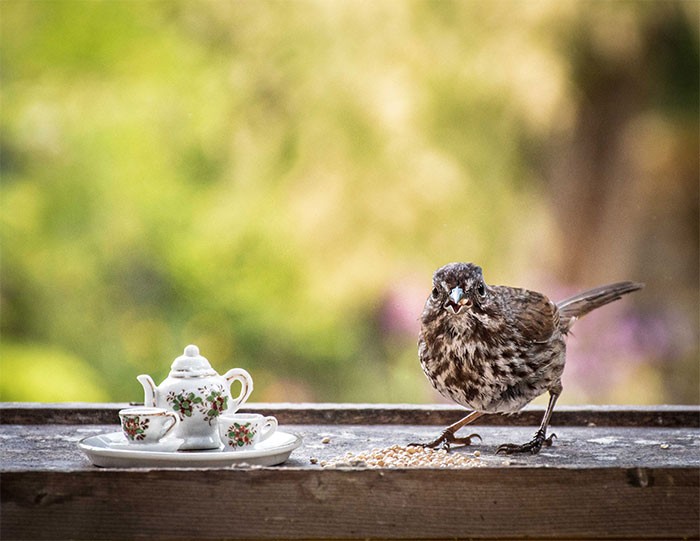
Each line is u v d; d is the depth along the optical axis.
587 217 16.61
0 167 15.58
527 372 6.64
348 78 14.65
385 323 14.95
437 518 5.37
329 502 5.34
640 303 16.91
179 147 15.59
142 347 15.26
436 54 14.72
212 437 6.09
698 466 5.45
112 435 6.00
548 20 14.95
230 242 15.09
